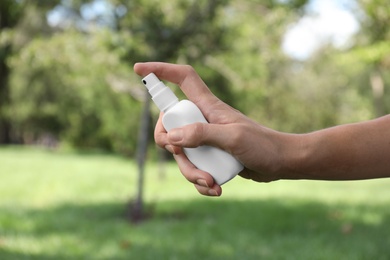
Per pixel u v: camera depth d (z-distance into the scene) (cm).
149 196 1025
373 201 919
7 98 2766
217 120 101
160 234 612
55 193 1088
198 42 789
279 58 1142
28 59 879
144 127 768
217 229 646
